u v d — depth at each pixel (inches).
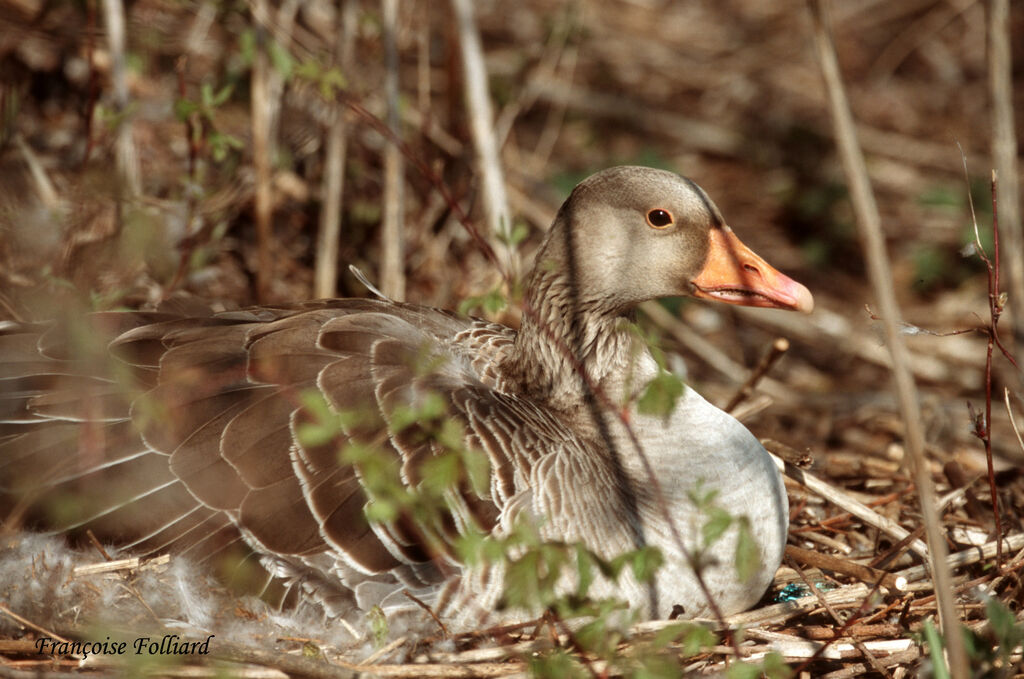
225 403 369.4
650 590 374.0
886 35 1024.2
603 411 409.7
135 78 616.7
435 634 365.4
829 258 776.3
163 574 359.6
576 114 854.5
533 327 420.5
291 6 582.9
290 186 614.5
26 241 499.2
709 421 398.9
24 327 402.9
